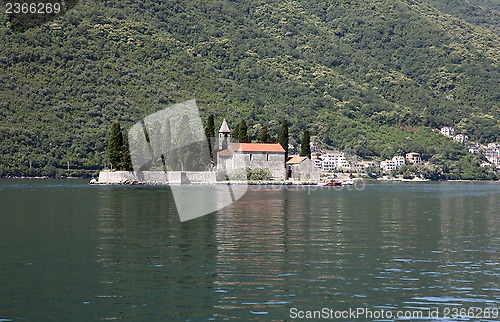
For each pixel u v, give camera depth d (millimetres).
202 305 41000
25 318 38375
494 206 129625
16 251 58656
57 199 132250
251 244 63750
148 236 69188
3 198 136375
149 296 42812
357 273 49938
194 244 63438
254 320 38438
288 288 45156
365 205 126062
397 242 66438
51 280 46875
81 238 67312
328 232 74500
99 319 38281
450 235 73375
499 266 53125
